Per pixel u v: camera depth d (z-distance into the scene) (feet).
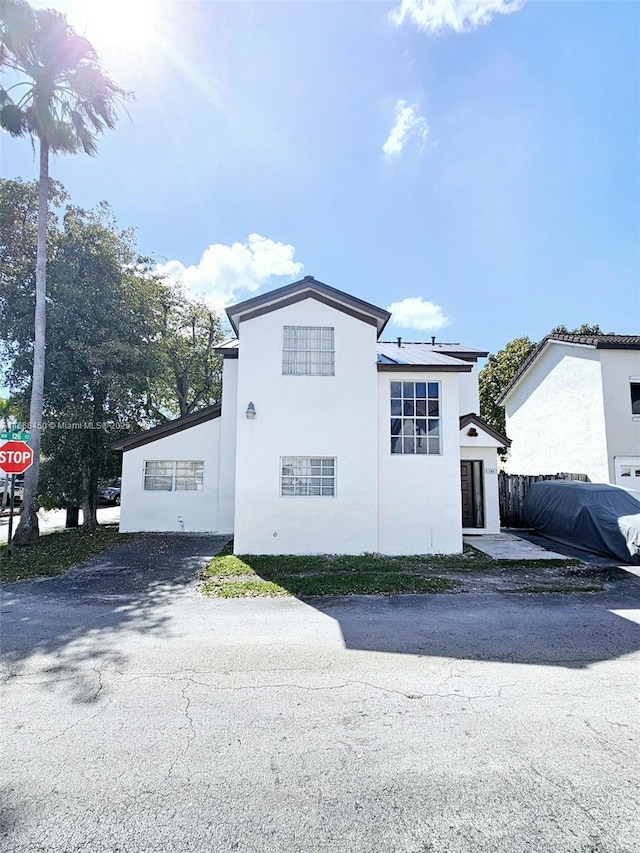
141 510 45.83
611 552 32.81
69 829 7.59
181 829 7.57
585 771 9.08
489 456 44.91
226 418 46.80
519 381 69.87
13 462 34.35
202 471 46.62
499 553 34.55
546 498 43.04
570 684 13.12
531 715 11.36
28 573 27.91
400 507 34.55
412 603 21.53
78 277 46.70
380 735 10.46
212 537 42.34
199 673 13.97
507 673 13.91
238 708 11.77
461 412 57.36
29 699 12.29
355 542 33.73
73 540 40.57
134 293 51.78
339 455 34.14
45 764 9.39
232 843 7.25
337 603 21.53
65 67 38.88
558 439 58.90
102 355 45.98
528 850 7.08
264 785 8.70
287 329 35.04
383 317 35.58
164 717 11.32
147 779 8.89
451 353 57.11
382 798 8.30
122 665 14.58
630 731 10.61
